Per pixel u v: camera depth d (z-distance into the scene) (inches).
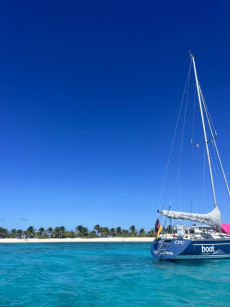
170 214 753.0
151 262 845.2
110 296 401.4
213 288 452.4
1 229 5172.2
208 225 799.7
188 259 719.1
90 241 4478.3
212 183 877.2
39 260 987.9
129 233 5059.1
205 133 944.9
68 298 390.6
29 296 404.2
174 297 395.2
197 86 986.1
